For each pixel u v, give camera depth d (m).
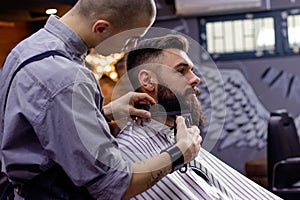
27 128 1.21
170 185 1.42
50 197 1.24
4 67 1.31
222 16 5.48
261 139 5.36
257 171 4.66
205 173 1.55
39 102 1.18
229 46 5.50
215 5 5.21
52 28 1.30
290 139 3.84
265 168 4.62
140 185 1.20
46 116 1.17
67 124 1.15
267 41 5.40
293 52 5.32
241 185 1.62
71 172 1.16
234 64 5.48
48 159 1.21
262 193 1.63
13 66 1.28
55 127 1.16
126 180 1.17
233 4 5.20
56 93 1.17
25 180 1.26
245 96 5.44
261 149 5.36
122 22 1.27
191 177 1.48
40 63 1.22
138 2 1.26
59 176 1.24
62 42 1.27
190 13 5.39
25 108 1.19
